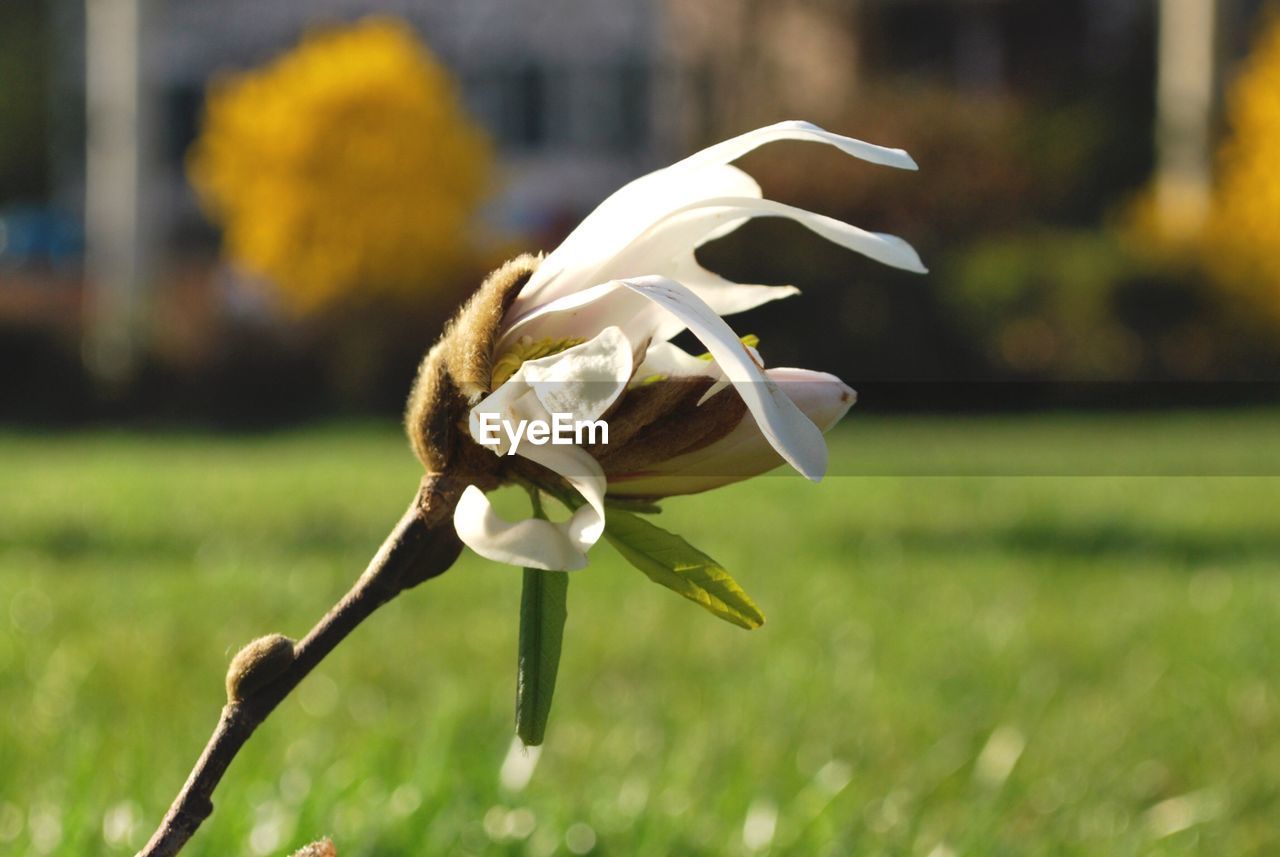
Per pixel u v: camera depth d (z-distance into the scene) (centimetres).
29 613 522
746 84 1894
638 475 105
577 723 387
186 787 107
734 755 347
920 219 1423
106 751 337
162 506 793
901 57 2027
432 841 270
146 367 1466
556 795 302
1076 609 541
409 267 1473
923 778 341
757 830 284
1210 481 890
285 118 1480
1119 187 1584
